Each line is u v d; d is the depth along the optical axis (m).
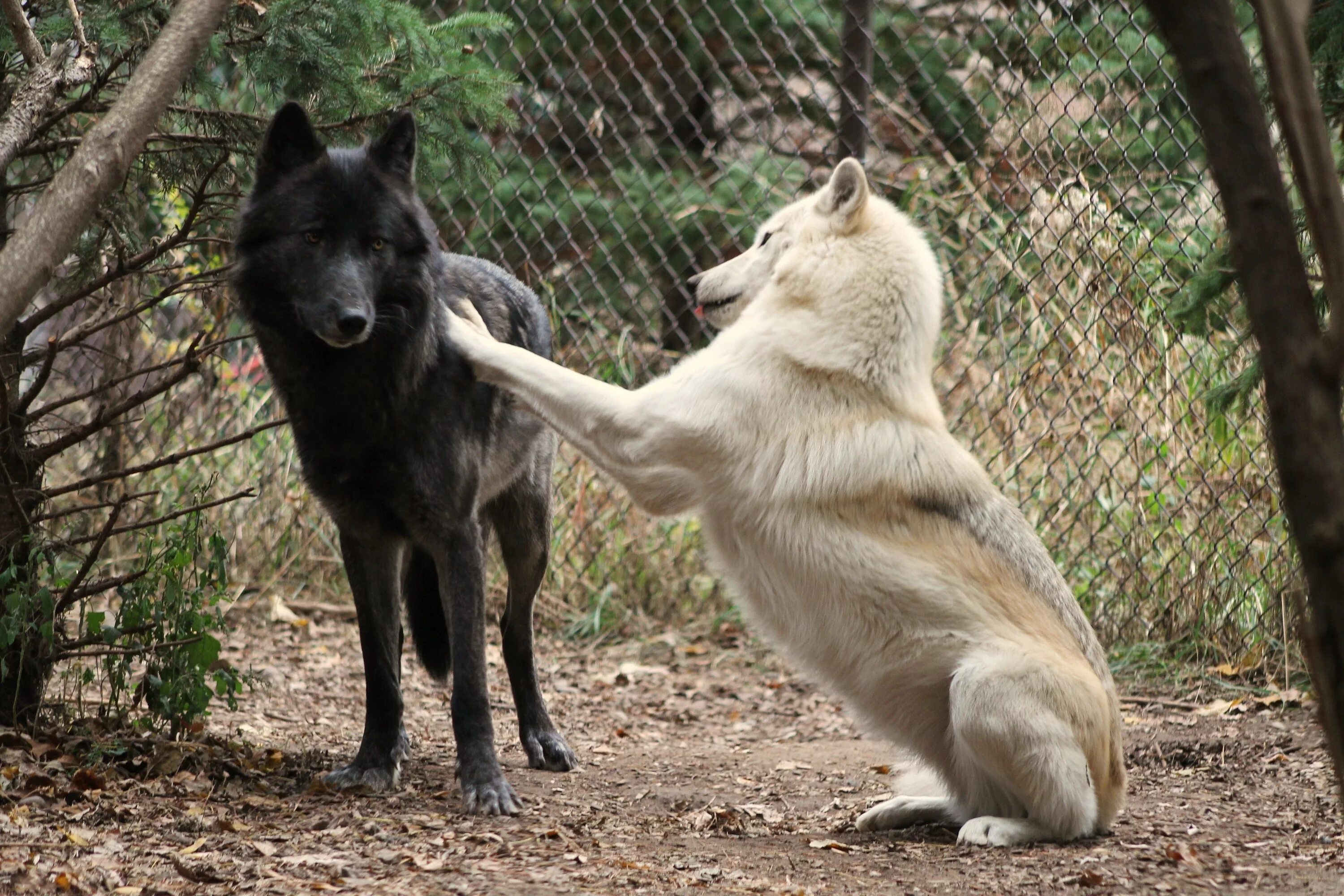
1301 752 13.02
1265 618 16.47
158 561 11.32
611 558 20.12
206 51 11.30
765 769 13.10
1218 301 14.07
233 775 10.84
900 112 20.62
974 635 10.05
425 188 14.56
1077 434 17.36
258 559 20.22
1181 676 16.33
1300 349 4.32
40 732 10.78
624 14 27.69
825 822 10.85
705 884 8.14
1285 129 4.30
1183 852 9.16
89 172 6.32
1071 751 9.65
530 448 12.87
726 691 17.08
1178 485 16.95
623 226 26.64
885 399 10.68
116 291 14.78
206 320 19.05
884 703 10.59
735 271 12.48
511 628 13.10
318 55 11.51
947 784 10.76
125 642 11.64
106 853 8.16
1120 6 17.59
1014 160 18.30
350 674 16.78
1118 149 18.22
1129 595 17.61
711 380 10.69
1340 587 4.39
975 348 18.62
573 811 10.59
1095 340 17.67
